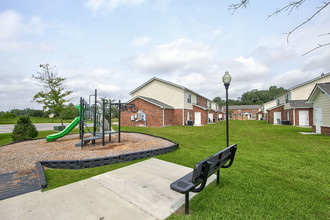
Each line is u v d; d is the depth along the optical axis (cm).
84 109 825
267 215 227
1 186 321
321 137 959
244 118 5541
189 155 567
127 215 225
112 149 626
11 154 562
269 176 373
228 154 319
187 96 2184
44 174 372
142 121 1886
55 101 1491
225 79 461
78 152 577
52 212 231
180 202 262
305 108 1870
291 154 577
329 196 283
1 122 2953
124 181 344
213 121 3056
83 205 250
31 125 938
